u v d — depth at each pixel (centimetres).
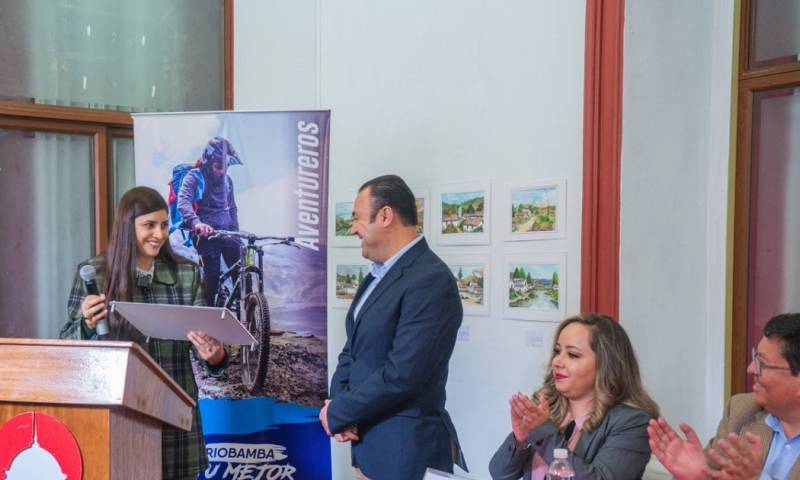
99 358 111
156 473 130
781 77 259
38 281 393
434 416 222
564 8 280
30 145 392
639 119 262
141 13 420
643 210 264
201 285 256
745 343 269
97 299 219
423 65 337
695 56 278
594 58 263
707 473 138
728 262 274
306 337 297
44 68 394
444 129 328
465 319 315
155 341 237
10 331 387
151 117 302
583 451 172
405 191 230
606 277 259
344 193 375
